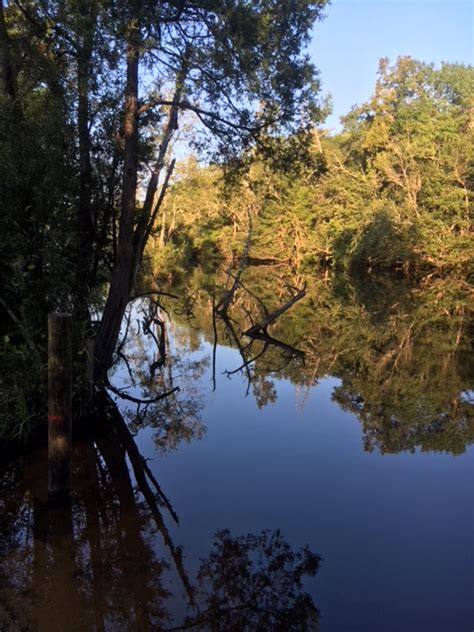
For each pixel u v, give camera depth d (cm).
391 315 1844
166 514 504
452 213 2617
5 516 491
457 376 1058
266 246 3669
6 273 703
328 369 1127
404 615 366
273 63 853
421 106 2969
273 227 3550
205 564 426
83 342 747
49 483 510
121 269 812
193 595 390
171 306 2117
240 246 3709
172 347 1360
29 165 700
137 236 859
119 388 947
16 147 697
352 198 3088
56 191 723
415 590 393
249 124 921
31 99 819
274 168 1052
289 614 367
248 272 3381
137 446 681
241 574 412
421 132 2767
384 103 3134
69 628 354
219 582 403
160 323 1262
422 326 1630
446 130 2717
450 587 396
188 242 3981
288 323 1714
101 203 884
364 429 752
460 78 3494
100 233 902
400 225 2761
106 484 568
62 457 505
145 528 479
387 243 2792
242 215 3744
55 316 485
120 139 876
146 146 962
